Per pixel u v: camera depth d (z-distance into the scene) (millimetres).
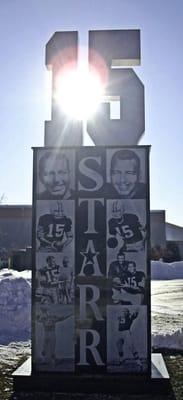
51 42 7480
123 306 6883
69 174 7105
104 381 6703
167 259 38188
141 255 6922
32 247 7066
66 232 7047
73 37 7441
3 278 12930
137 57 7379
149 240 6922
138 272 6910
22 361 8492
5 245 41625
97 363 6844
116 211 7008
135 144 7254
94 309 6914
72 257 7008
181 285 25844
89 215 7039
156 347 9773
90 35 7469
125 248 6945
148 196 6988
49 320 6953
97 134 7305
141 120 7293
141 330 6836
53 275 7000
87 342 6883
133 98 7320
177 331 10180
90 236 7008
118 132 7285
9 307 11742
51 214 7086
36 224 7098
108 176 7051
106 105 7352
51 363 6883
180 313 14594
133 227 6965
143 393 6629
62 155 7141
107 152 7086
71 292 6965
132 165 7039
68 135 7344
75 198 7074
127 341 6832
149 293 6859
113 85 7352
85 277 6969
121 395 6594
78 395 6590
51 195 7105
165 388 6629
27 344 10117
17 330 11305
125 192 7012
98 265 6961
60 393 6672
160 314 14367
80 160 7113
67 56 7434
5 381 7207
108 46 7422
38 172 7156
